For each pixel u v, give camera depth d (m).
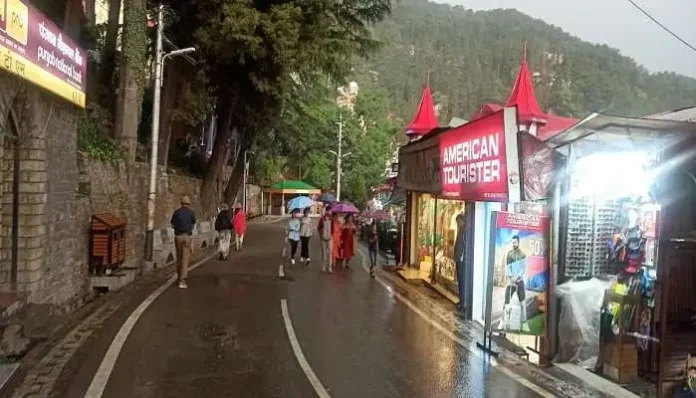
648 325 8.05
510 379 8.20
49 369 8.08
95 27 25.66
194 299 13.57
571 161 8.95
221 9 23.19
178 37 25.97
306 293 14.97
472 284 12.10
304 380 7.96
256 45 22.91
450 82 157.12
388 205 35.97
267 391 7.47
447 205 15.52
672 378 7.36
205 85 28.59
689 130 8.05
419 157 17.06
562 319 9.02
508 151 9.52
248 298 13.94
